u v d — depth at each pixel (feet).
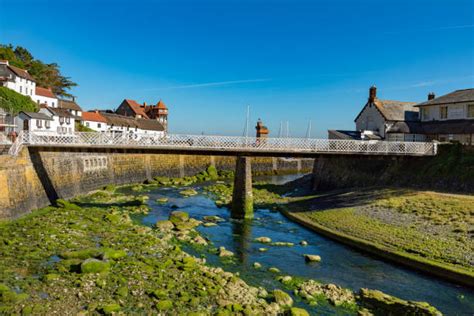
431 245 83.30
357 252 90.33
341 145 140.05
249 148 128.26
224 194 182.39
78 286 63.62
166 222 112.57
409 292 67.77
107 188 184.96
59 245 85.56
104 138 127.75
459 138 166.30
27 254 78.84
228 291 64.13
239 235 106.32
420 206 107.76
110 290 62.64
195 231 108.37
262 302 61.21
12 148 116.98
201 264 79.30
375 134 191.21
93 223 108.47
